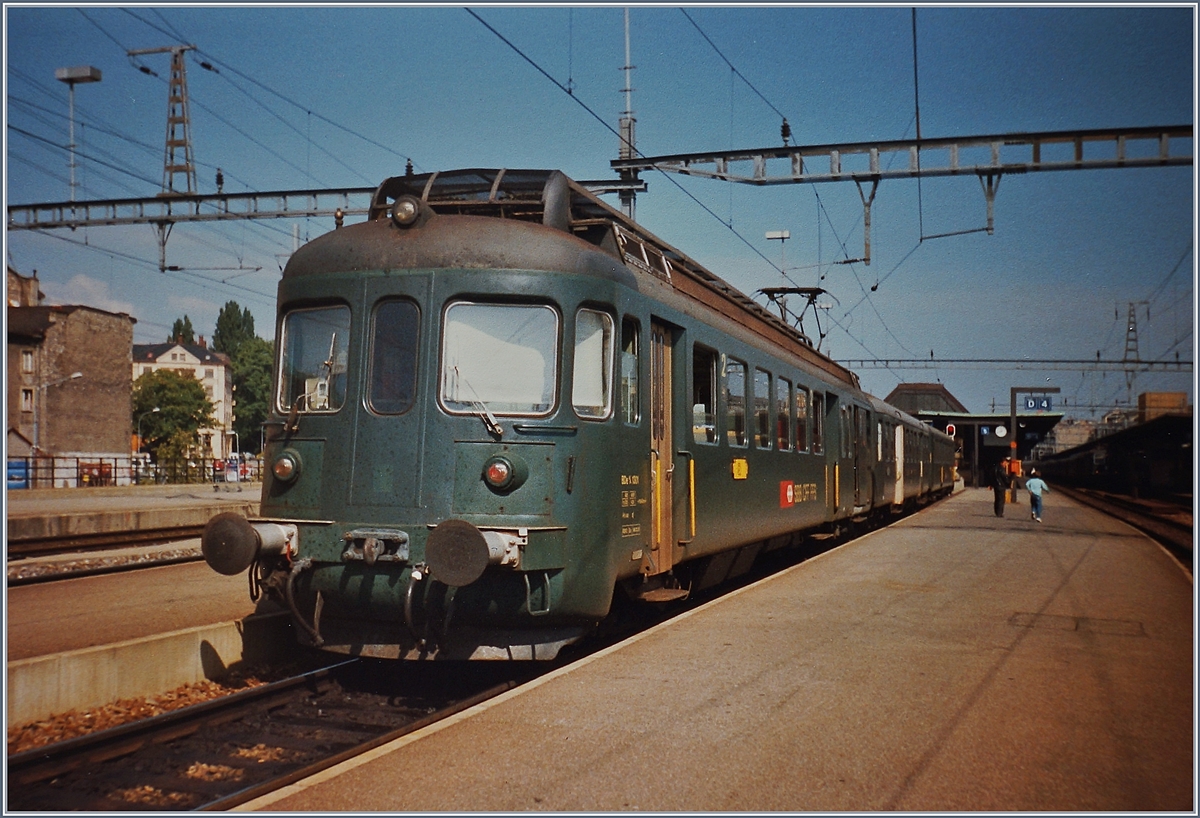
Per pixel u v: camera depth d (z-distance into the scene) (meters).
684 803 4.87
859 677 7.34
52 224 25.14
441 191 9.05
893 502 24.89
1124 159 17.75
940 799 4.93
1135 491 45.06
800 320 21.66
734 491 11.52
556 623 7.63
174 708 7.43
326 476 7.70
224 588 12.15
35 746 6.34
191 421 82.38
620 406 8.27
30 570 13.71
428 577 7.30
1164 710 6.48
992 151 18.34
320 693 7.95
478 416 7.51
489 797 4.93
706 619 9.78
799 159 19.31
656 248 10.54
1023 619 9.78
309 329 8.11
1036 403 54.31
